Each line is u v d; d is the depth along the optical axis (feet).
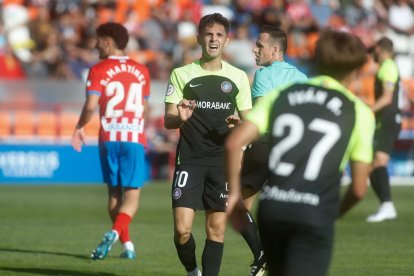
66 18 225.35
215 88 70.18
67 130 201.67
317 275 45.73
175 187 69.72
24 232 109.81
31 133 198.90
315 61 48.75
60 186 187.52
